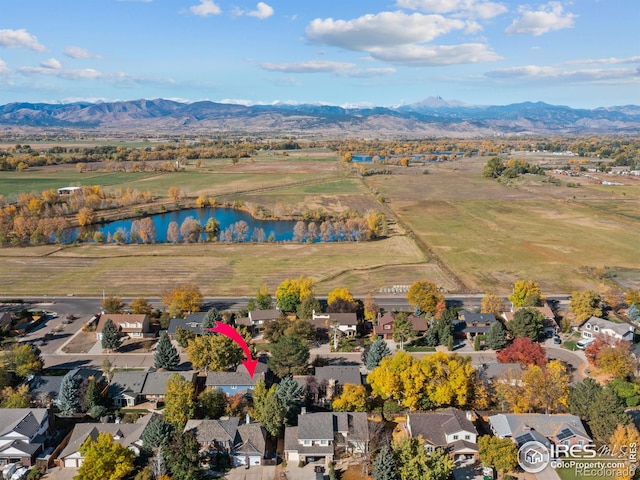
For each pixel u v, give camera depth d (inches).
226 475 2938.0
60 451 3117.6
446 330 4677.7
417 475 2758.4
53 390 3683.6
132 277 6594.5
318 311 5108.3
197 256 7578.7
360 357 4468.5
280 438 3299.7
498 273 6870.1
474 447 3093.0
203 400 3474.4
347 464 3043.8
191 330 4712.1
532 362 3973.9
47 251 7741.1
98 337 4803.2
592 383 3459.6
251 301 5423.2
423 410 3550.7
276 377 4028.1
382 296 5940.0
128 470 2817.4
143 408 3617.1
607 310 5546.3
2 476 2913.4
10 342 4692.4
